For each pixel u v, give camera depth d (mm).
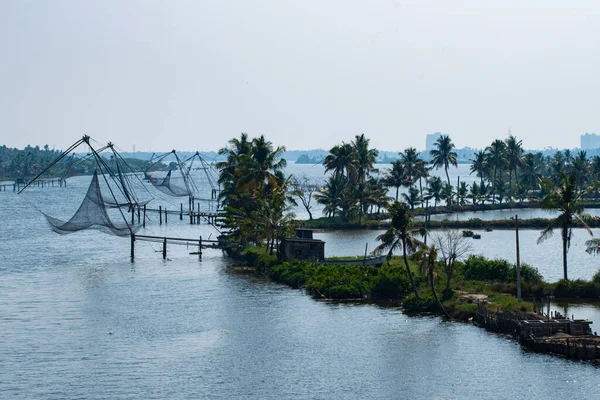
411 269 87312
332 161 165375
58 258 114062
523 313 64500
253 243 119438
